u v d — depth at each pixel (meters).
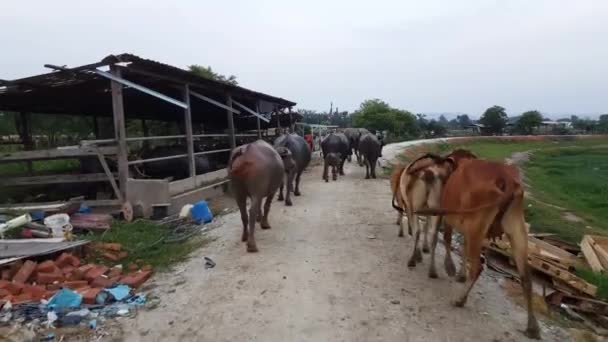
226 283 5.62
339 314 4.75
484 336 4.32
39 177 9.09
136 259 6.62
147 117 19.91
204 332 4.41
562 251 8.21
